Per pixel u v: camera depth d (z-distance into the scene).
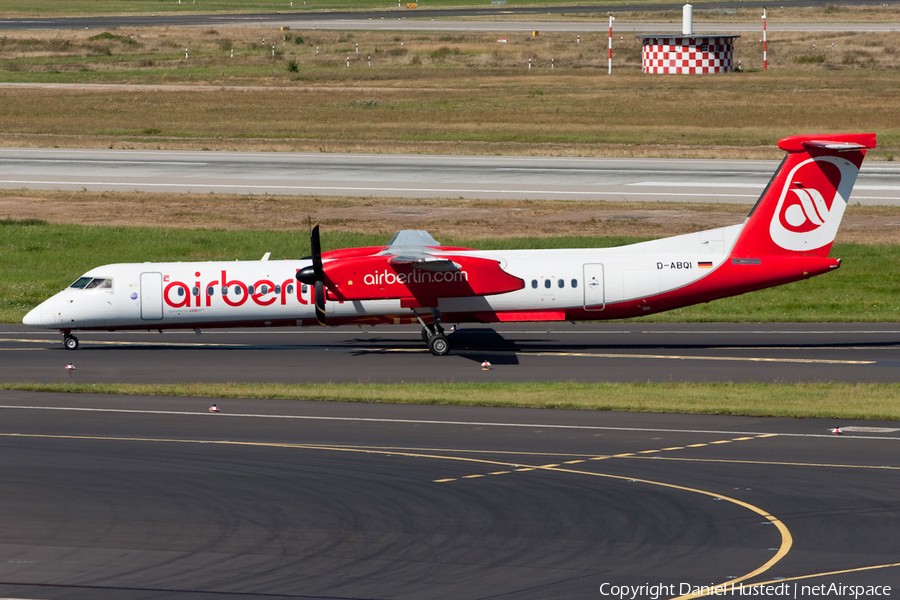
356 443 83.75
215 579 55.50
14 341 138.62
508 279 129.75
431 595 53.09
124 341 138.88
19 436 85.94
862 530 62.03
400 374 117.19
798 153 128.25
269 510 66.56
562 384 109.50
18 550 59.84
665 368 119.00
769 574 55.38
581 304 131.12
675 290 130.88
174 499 68.88
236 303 133.00
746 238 130.88
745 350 129.75
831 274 173.00
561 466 76.62
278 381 113.25
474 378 114.56
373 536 61.75
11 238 198.25
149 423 91.12
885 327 144.00
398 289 129.38
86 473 74.81
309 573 56.19
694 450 81.38
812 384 108.50
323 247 187.88
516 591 53.44
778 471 74.94
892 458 78.50
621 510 66.12
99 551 59.69
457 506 67.19
